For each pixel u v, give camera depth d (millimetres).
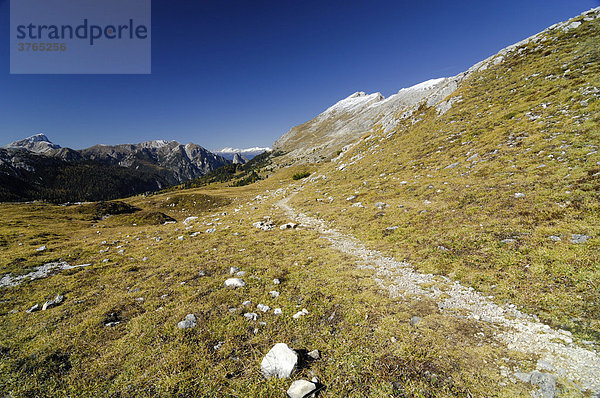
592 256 10758
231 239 25594
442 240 16594
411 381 6949
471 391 6484
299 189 57750
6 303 14766
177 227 38156
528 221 15109
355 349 8414
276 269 16500
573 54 35469
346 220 26312
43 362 8977
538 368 6898
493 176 23188
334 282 13766
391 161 43188
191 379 7648
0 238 35375
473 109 41281
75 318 12188
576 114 24969
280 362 7738
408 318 9945
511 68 44562
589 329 7906
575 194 15578
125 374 8102
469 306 10273
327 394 6816
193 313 11477
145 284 15703
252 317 10758
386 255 16922
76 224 53250
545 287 10180
